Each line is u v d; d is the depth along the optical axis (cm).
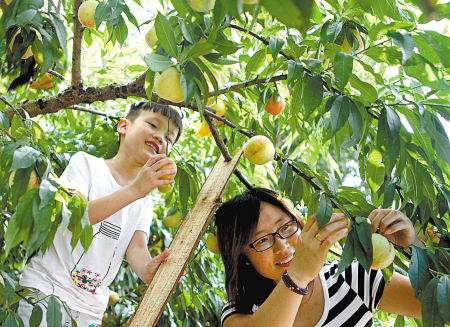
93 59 263
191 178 211
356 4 119
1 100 145
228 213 168
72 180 172
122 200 147
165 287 132
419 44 112
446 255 127
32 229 105
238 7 50
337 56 110
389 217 133
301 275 125
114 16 135
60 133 285
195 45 101
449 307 106
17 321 133
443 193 143
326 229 119
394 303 161
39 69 173
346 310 154
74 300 167
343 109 113
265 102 165
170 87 112
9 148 109
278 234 160
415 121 123
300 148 268
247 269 170
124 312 305
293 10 38
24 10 139
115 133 247
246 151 156
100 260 179
